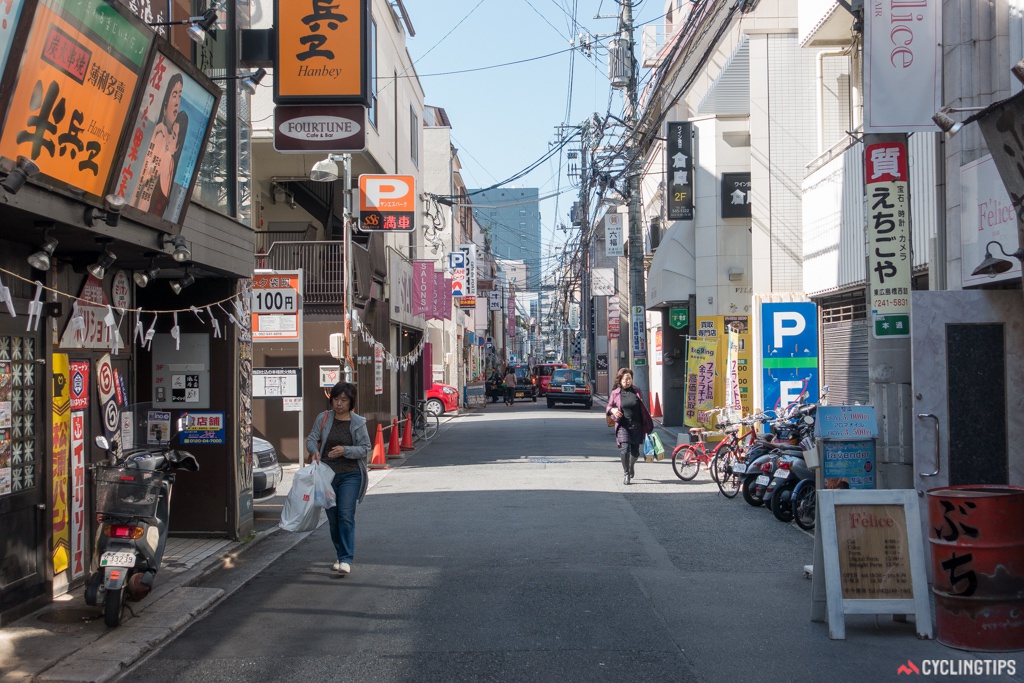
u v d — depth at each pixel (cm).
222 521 1054
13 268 713
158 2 873
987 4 915
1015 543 618
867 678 567
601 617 713
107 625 683
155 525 725
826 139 1808
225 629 701
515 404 5353
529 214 18925
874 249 864
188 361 1066
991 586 615
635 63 2420
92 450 855
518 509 1278
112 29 641
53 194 643
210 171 1012
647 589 806
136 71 689
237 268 1051
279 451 2000
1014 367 811
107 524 709
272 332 1617
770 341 1959
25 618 713
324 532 1156
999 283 899
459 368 5178
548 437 2567
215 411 1061
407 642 654
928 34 869
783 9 2275
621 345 4691
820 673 576
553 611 734
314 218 2331
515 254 18600
